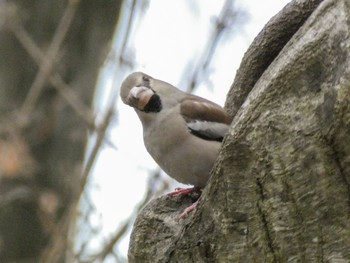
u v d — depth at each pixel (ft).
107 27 70.08
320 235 30.99
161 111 39.96
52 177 71.00
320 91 31.12
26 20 68.59
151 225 36.73
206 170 39.27
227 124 39.70
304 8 36.32
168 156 39.81
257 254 32.19
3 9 66.80
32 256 68.90
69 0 64.59
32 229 69.72
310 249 31.19
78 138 71.20
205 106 39.93
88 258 58.34
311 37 31.48
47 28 68.74
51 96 68.49
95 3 69.41
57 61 67.56
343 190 30.68
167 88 40.60
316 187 31.01
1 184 67.56
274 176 31.60
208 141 39.27
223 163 32.30
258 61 38.17
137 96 40.04
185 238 33.68
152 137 40.09
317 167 30.96
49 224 63.67
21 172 64.95
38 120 68.13
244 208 32.22
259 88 32.19
